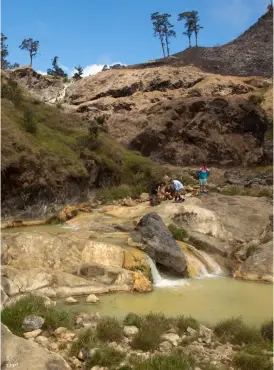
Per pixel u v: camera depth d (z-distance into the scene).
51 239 11.82
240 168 39.50
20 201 18.44
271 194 23.31
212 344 7.44
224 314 9.38
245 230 16.69
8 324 7.33
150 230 13.09
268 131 47.47
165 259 12.48
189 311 9.52
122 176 26.16
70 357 6.55
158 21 101.06
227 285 11.95
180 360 6.35
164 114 42.38
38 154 19.97
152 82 60.97
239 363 6.62
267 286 11.90
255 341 7.62
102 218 17.94
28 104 27.78
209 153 39.84
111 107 54.97
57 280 10.23
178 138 40.75
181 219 16.50
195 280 12.43
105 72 71.94
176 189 19.91
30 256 11.13
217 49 96.94
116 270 11.08
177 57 94.88
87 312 8.80
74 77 84.94
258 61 84.50
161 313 9.03
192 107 42.91
